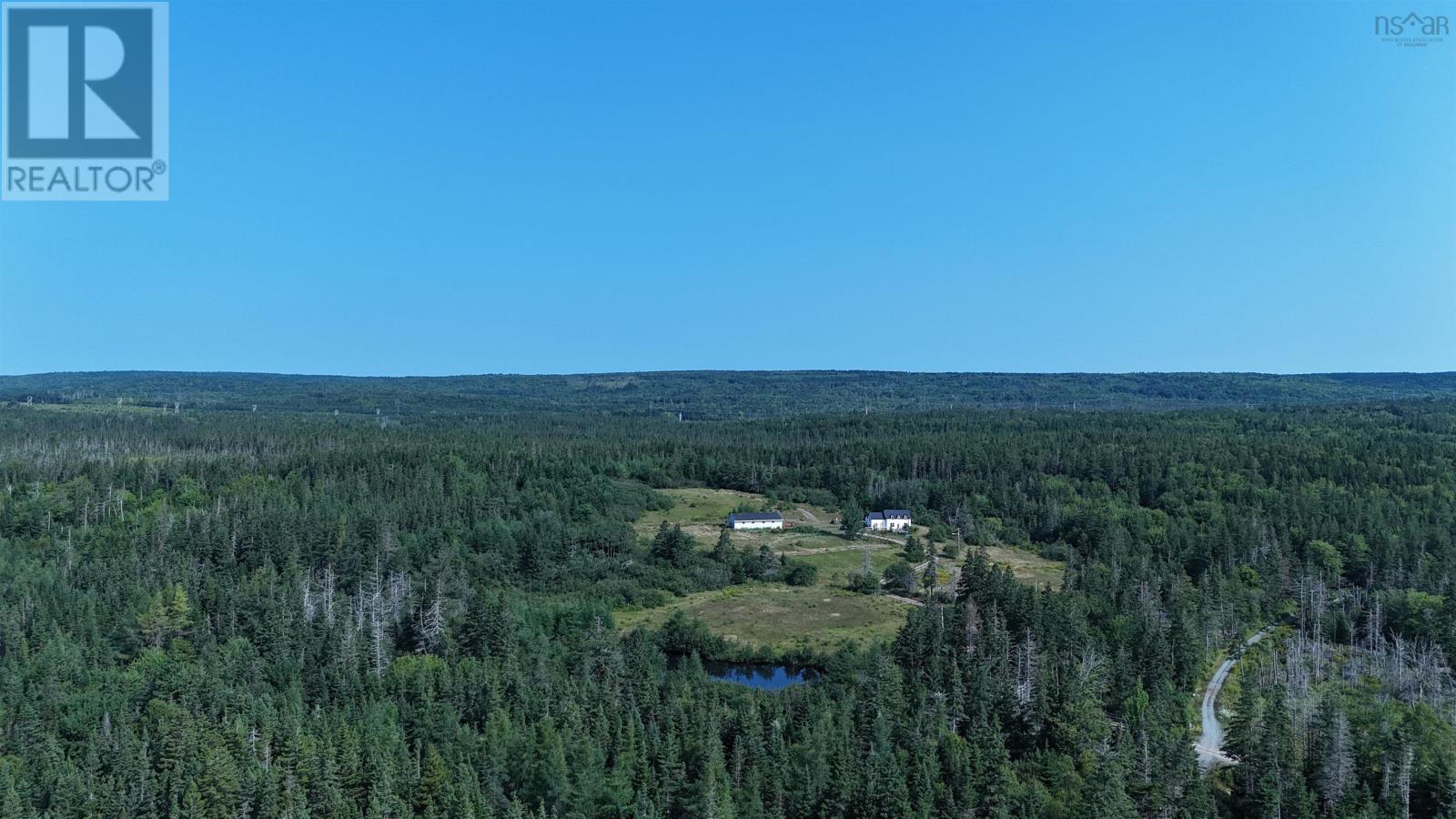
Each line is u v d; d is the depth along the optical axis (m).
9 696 150.75
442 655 176.25
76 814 121.44
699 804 120.38
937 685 151.12
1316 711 144.62
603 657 171.38
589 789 125.69
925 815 118.56
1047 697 142.50
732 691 159.38
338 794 123.88
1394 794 122.75
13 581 195.75
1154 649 158.50
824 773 127.81
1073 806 118.50
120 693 153.25
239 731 133.12
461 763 129.38
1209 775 133.75
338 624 175.50
